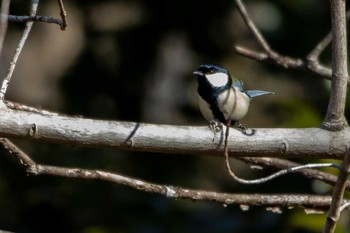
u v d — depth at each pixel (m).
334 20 5.85
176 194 6.21
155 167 12.84
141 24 13.86
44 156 12.45
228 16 13.85
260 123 14.97
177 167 13.02
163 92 13.95
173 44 13.88
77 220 11.95
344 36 5.87
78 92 13.81
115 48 13.89
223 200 6.42
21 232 11.95
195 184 13.07
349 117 11.00
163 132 5.75
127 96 13.88
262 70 14.59
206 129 5.84
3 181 12.38
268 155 5.95
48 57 18.61
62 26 5.70
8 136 5.56
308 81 14.09
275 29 13.80
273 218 10.77
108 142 5.66
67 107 13.71
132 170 12.51
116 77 13.85
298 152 5.94
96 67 13.86
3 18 4.50
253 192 11.61
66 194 11.98
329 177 7.32
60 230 12.03
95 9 14.29
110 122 5.70
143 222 11.59
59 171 5.85
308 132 5.95
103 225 11.71
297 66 8.34
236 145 5.86
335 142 5.94
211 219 11.54
